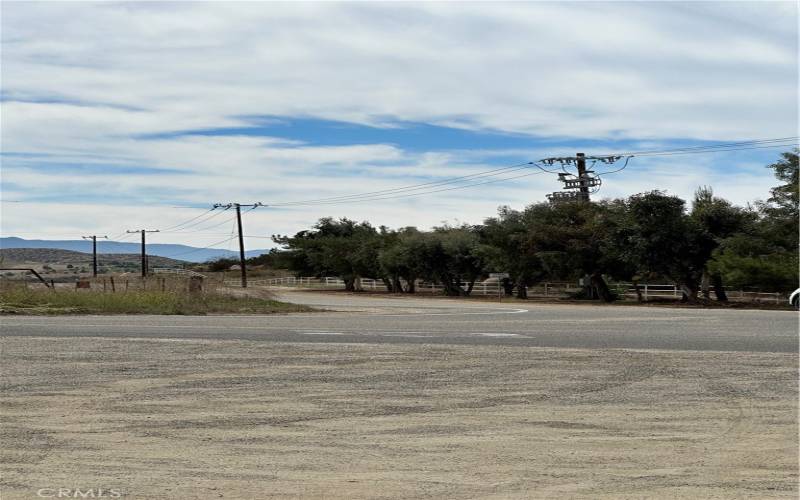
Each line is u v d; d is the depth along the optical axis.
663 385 13.11
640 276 66.12
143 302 33.25
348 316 32.94
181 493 7.60
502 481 7.94
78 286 43.94
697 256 57.31
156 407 11.50
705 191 58.53
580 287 71.62
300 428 10.23
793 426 10.28
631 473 8.21
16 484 7.91
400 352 17.02
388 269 85.31
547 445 9.38
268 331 22.44
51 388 12.91
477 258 74.88
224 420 10.68
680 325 25.83
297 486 7.80
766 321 28.16
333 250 94.31
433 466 8.49
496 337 20.72
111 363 15.45
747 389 12.73
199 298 37.44
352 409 11.36
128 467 8.48
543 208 69.12
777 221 55.81
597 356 16.42
